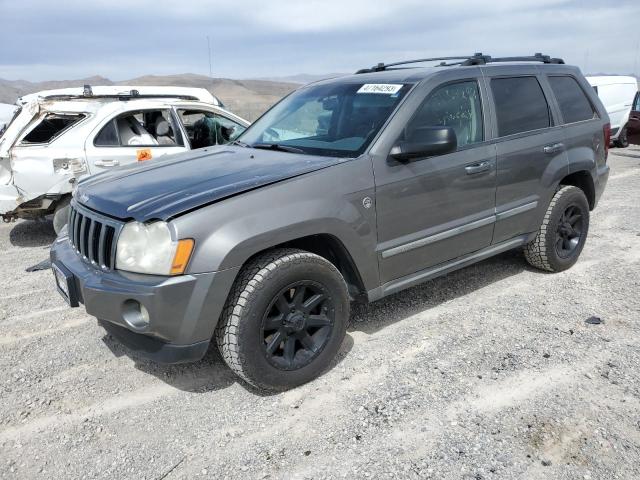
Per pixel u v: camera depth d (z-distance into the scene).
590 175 4.91
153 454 2.63
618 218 6.72
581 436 2.62
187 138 6.75
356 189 3.20
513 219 4.24
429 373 3.23
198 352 2.82
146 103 6.63
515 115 4.24
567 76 4.86
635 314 3.94
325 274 3.07
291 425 2.80
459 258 3.97
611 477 2.35
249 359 2.87
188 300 2.68
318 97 4.16
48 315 4.29
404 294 4.46
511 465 2.44
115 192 3.10
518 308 4.12
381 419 2.81
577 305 4.13
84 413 2.97
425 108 3.62
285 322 3.01
